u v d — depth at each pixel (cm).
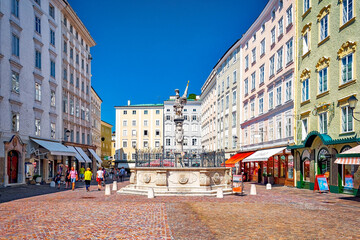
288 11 2906
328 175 2152
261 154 3144
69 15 4116
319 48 2328
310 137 2292
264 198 1742
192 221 1059
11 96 2788
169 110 8581
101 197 1800
